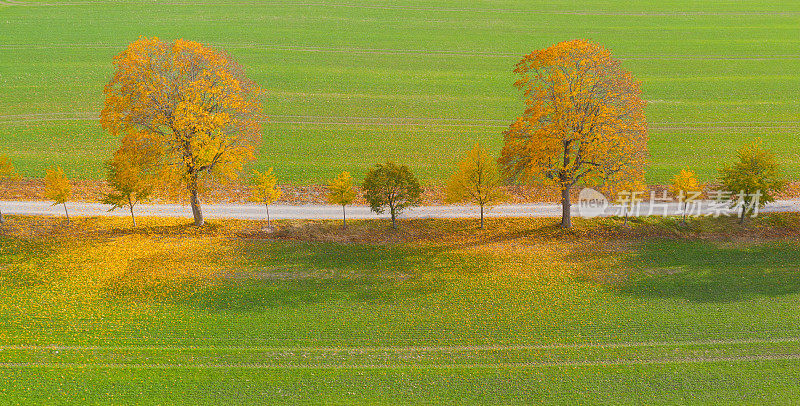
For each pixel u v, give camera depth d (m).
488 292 45.03
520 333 40.50
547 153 48.53
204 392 35.31
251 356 38.06
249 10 125.50
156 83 46.91
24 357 37.25
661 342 39.59
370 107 82.94
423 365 37.72
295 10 126.50
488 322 41.62
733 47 107.56
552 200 59.88
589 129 48.66
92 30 110.56
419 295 44.56
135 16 119.31
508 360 38.12
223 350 38.44
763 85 90.12
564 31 117.25
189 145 49.19
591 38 113.06
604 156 49.41
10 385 35.22
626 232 53.84
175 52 47.88
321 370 37.16
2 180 60.62
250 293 44.06
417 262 49.12
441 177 64.88
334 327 40.81
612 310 42.81
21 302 42.06
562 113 47.84
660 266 48.59
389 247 51.38
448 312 42.66
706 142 72.38
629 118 49.59
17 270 45.88
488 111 82.06
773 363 37.75
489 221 56.25
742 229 54.03
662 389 35.84
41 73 91.19
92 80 89.12
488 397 35.38
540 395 35.50
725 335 40.12
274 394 35.31
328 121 78.56
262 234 53.00
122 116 48.03
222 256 48.91
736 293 44.75
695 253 50.53
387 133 75.44
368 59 100.94
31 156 66.75
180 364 37.25
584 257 50.03
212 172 51.34
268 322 41.06
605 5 135.38
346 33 113.69
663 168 66.06
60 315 40.91
